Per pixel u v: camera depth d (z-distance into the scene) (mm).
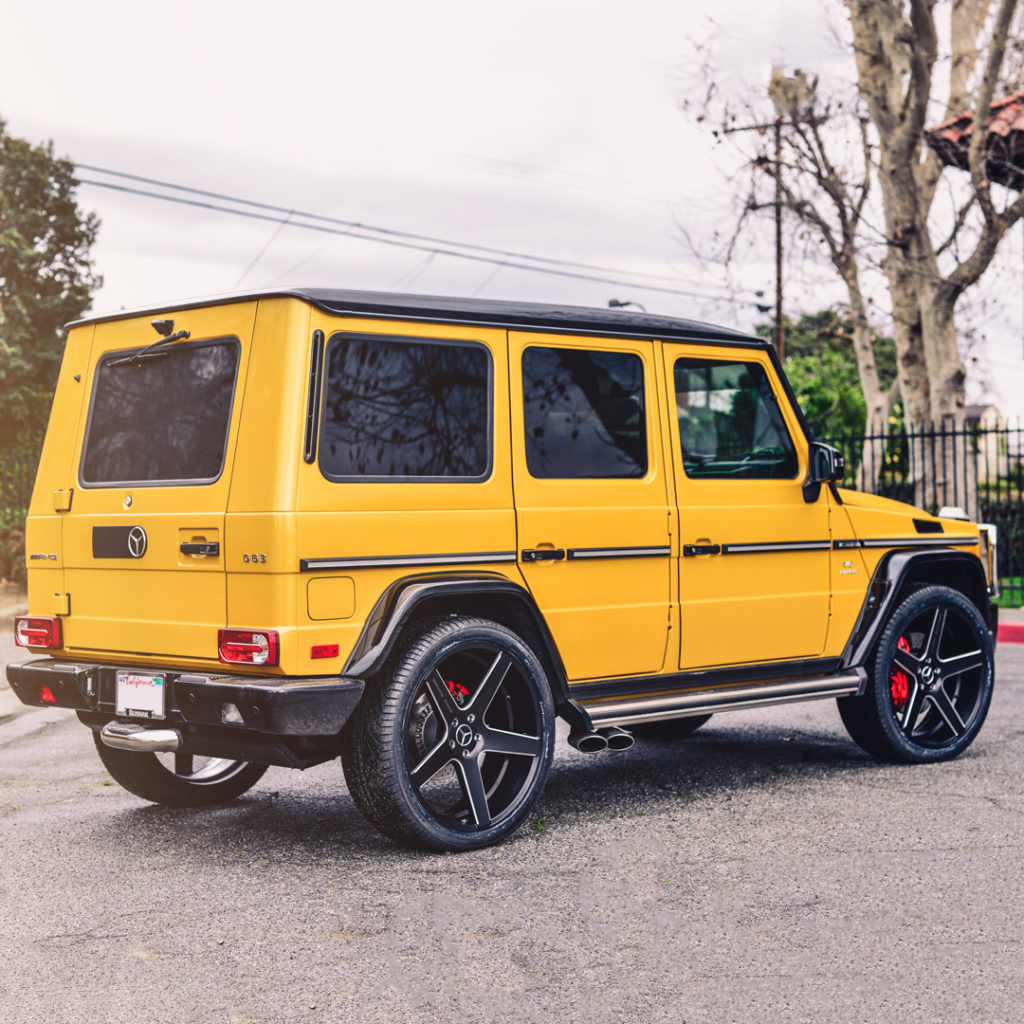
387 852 4855
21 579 17156
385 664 4645
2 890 4398
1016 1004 3309
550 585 5109
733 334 5898
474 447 4938
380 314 4691
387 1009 3305
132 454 5012
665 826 5219
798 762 6539
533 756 5008
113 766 5418
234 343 4688
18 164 24688
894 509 6531
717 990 3418
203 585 4594
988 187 15195
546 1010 3291
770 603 5859
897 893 4258
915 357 17906
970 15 16734
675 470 5562
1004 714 7898
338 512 4496
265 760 4574
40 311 24531
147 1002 3361
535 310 5199
